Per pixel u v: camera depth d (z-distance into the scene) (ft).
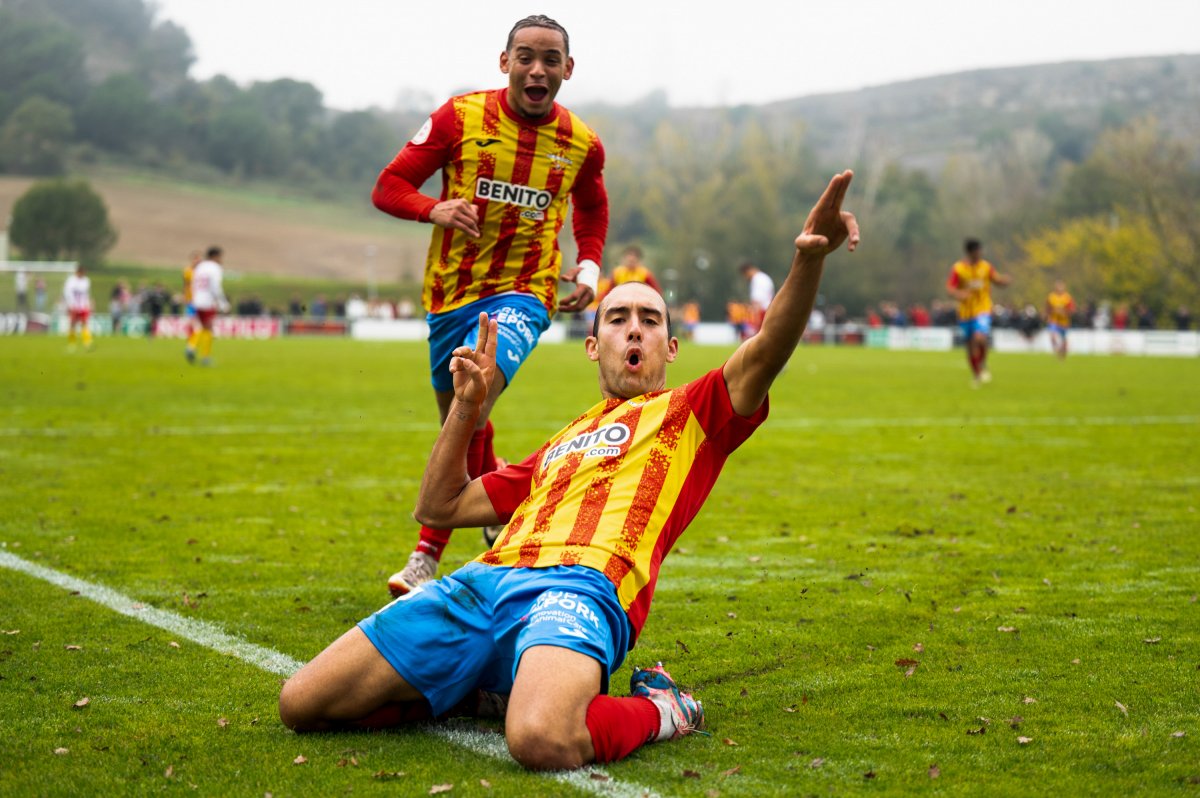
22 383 53.62
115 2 493.36
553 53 16.76
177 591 16.03
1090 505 23.80
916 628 14.47
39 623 14.29
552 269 17.76
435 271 17.43
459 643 10.58
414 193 16.51
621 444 11.08
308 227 354.13
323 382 57.98
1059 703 11.59
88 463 28.19
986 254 252.42
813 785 9.45
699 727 10.84
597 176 17.94
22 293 162.30
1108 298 197.57
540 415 41.55
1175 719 11.10
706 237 228.02
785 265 230.48
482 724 11.04
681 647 13.61
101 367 67.77
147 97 415.64
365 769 9.77
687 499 10.99
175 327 148.77
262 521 21.33
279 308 220.64
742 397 10.94
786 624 14.67
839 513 22.84
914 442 35.04
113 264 278.26
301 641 13.74
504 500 11.59
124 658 12.96
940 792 9.32
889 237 246.27
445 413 18.30
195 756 10.09
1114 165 212.23
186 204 358.43
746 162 242.78
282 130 428.56
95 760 10.00
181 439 33.50
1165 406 48.85
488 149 16.92
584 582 10.37
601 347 11.76
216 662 12.87
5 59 405.18
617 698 10.18
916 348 150.71
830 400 51.80
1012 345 144.05
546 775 9.53
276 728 10.82
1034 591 16.46
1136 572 17.67
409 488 25.36
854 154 272.31
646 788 9.30
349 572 17.44
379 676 10.49
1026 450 33.14
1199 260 180.86
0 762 9.95
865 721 11.09
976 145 451.94
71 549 18.56
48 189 263.70
